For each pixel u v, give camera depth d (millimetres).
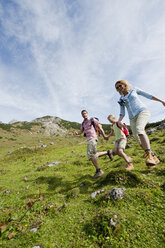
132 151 6785
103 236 1894
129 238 1779
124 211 2268
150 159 2881
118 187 2986
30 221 2797
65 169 6359
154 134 11484
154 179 3145
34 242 2135
